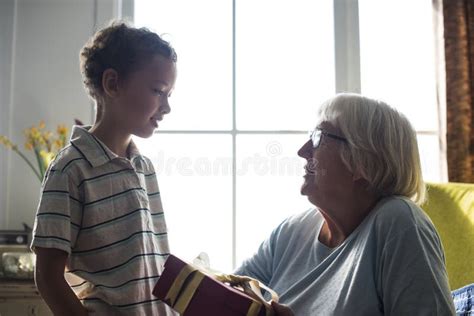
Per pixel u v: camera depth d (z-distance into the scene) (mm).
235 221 2201
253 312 851
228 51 2229
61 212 977
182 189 2207
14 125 2113
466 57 1987
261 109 2225
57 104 2131
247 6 2236
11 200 2080
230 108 2221
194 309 871
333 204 1091
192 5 2238
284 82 2229
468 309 1194
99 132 1109
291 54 2234
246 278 980
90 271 1021
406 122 1093
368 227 1005
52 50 2148
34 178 2092
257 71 2229
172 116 2213
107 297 995
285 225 1262
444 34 1999
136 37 1105
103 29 1171
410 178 1074
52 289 946
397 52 2232
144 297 1034
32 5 2160
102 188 1037
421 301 875
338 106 1104
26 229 1976
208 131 2215
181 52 2223
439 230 1587
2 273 1851
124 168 1085
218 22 2236
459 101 1979
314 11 2238
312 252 1138
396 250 929
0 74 2111
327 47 2236
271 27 2236
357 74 2215
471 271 1479
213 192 2209
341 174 1083
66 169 1007
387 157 1052
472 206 1559
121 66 1082
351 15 2223
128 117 1090
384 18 2244
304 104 2225
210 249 2201
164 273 905
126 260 1031
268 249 1264
